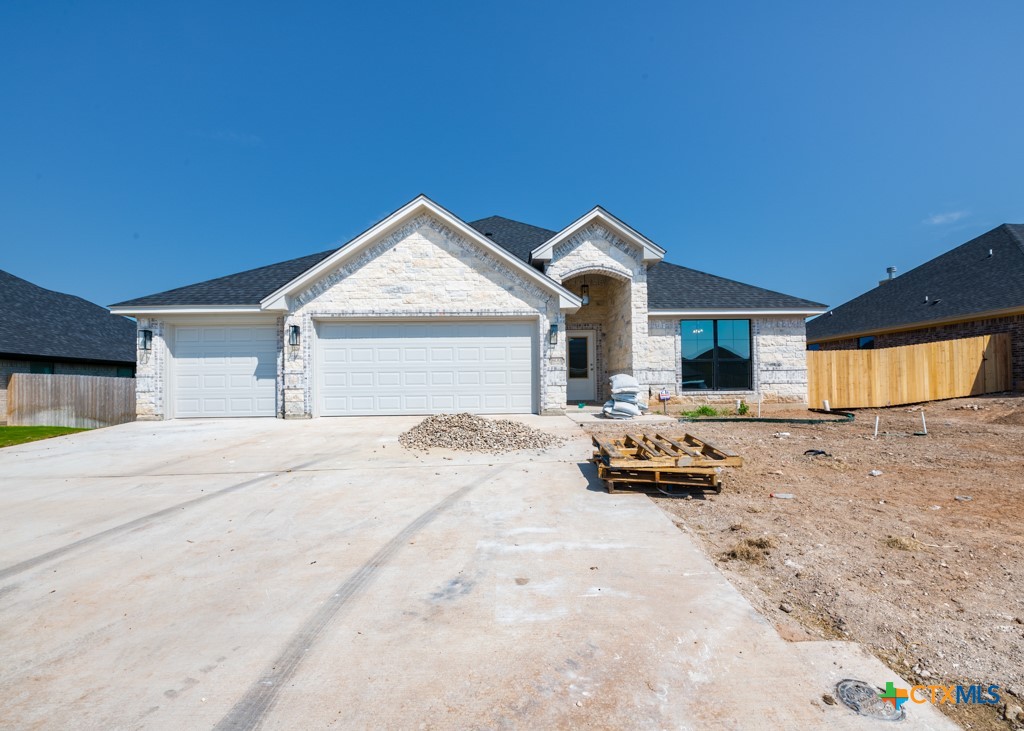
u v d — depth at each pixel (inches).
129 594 138.5
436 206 507.8
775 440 374.0
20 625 122.3
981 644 109.6
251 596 136.4
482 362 526.9
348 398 520.4
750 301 603.2
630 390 502.9
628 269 573.6
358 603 131.2
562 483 252.2
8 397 669.9
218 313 513.3
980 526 183.9
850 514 199.2
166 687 98.4
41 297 957.2
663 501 220.4
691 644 109.5
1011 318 645.9
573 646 109.6
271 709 91.8
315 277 509.0
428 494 235.1
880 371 620.7
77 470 291.9
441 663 104.6
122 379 712.4
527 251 632.4
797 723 86.0
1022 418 486.3
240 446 360.5
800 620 120.2
